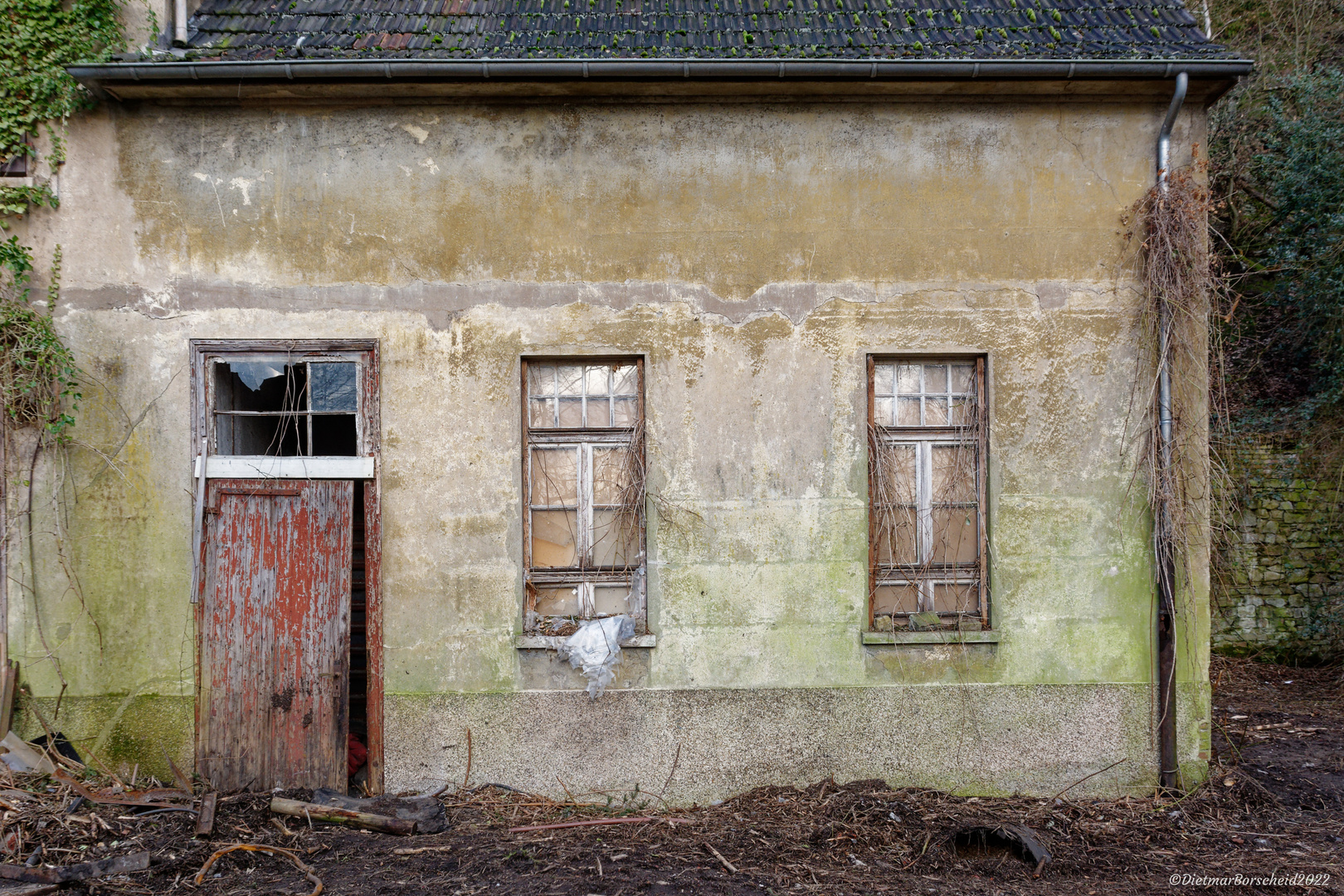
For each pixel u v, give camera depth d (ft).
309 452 17.99
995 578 18.10
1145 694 18.10
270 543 17.72
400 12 19.26
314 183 17.76
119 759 17.35
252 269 17.70
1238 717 24.47
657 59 16.89
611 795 17.70
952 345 18.17
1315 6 40.60
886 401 18.62
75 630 17.43
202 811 15.67
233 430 18.25
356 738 18.75
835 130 18.20
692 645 17.90
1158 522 17.94
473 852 15.20
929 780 17.93
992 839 15.85
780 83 17.49
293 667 17.61
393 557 17.76
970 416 18.61
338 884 13.92
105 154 17.56
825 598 18.02
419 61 16.66
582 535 18.39
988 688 17.99
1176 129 18.26
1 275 17.28
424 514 17.80
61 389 17.28
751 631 17.95
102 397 17.53
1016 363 18.21
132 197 17.57
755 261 18.11
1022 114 18.24
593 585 18.39
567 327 17.98
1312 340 32.40
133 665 17.46
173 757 17.44
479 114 17.97
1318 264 31.58
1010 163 18.25
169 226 17.60
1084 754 18.02
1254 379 33.60
